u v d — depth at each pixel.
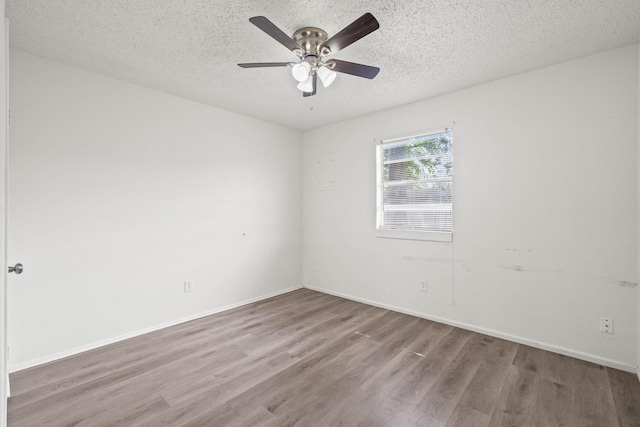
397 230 3.42
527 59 2.35
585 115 2.32
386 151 3.58
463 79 2.70
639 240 2.11
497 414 1.73
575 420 1.68
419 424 1.65
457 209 2.97
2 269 1.09
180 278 3.11
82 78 2.50
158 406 1.79
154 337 2.76
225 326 3.01
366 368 2.22
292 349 2.52
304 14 1.83
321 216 4.21
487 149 2.78
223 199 3.47
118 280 2.70
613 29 1.96
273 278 4.04
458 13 1.81
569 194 2.39
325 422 1.67
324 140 4.15
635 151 2.14
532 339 2.56
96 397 1.88
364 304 3.69
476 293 2.87
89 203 2.54
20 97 2.22
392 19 1.87
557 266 2.45
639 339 2.07
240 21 1.90
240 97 3.12
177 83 2.79
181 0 1.70
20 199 2.22
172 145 3.05
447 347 2.54
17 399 1.85
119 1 1.71
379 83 2.78
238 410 1.76
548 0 1.69
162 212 2.98
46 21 1.88
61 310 2.40
